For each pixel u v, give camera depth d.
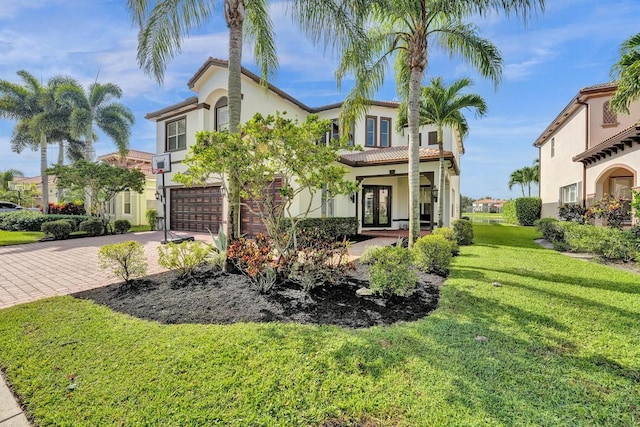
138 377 3.06
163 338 3.85
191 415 2.55
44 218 17.69
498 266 7.99
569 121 18.69
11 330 4.17
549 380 2.95
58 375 3.14
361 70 9.40
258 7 8.39
